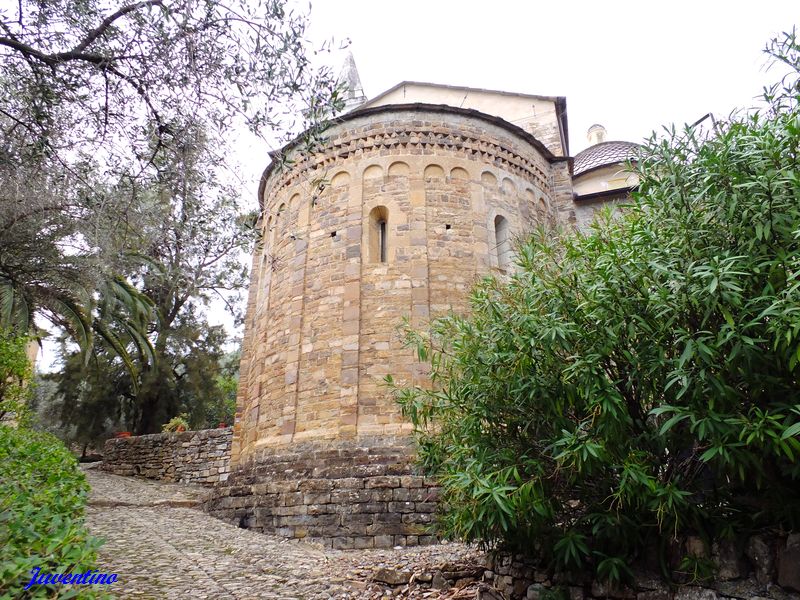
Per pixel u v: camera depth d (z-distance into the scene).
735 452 3.77
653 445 4.62
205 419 28.47
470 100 19.97
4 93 6.17
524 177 14.95
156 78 5.95
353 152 13.96
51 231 7.51
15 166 6.14
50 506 4.67
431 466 6.52
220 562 7.78
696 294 3.87
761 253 3.93
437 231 13.14
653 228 4.57
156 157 6.71
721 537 4.22
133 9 5.76
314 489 11.02
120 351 14.52
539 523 4.89
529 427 5.34
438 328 6.71
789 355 3.63
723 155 4.07
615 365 4.80
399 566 7.17
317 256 13.50
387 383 6.99
